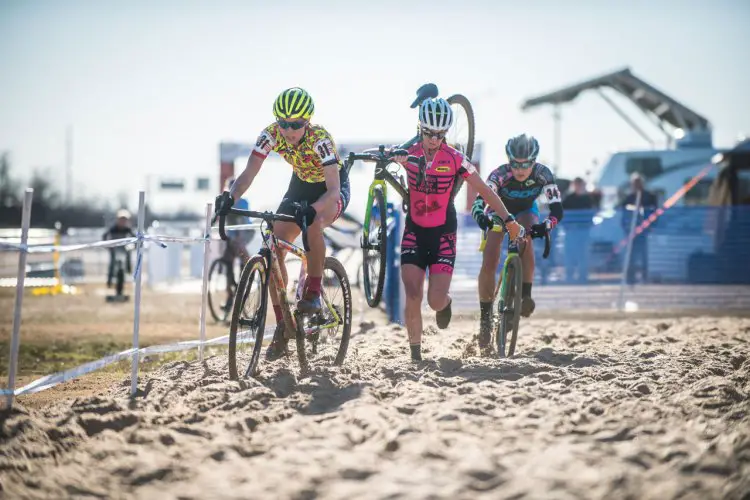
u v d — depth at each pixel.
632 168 57.16
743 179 54.16
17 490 9.44
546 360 17.84
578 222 36.53
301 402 13.15
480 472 9.43
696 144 57.38
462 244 34.09
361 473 9.59
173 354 22.50
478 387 13.84
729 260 38.16
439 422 11.51
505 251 29.30
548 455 10.02
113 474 10.10
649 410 12.36
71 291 51.22
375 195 17.64
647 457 10.12
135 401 13.58
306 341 17.91
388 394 13.78
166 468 10.12
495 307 19.61
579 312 35.19
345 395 13.51
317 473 9.57
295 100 14.39
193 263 52.97
